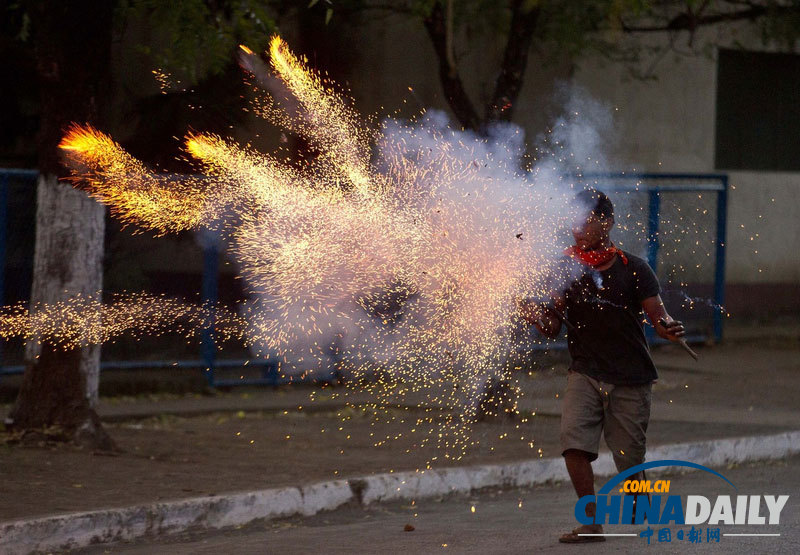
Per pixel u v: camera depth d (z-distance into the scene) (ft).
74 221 102.47
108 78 102.63
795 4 166.30
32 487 86.17
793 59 229.25
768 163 229.25
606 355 71.61
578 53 160.04
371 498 90.12
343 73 167.12
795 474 104.42
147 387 144.05
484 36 176.96
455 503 91.35
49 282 102.63
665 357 182.91
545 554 70.23
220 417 129.49
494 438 112.68
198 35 101.65
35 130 158.30
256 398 141.79
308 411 130.82
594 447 72.28
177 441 111.04
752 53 223.30
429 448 107.14
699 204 195.72
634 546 71.92
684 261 193.57
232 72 114.01
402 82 179.11
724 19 167.94
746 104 225.15
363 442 110.52
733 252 220.23
